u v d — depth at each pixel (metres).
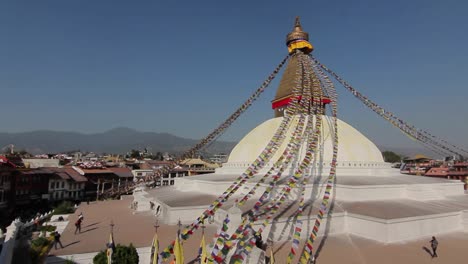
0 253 16.91
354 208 22.12
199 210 23.50
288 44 34.84
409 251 17.73
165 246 17.88
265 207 21.94
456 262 16.11
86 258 16.30
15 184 44.72
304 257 15.35
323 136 29.09
